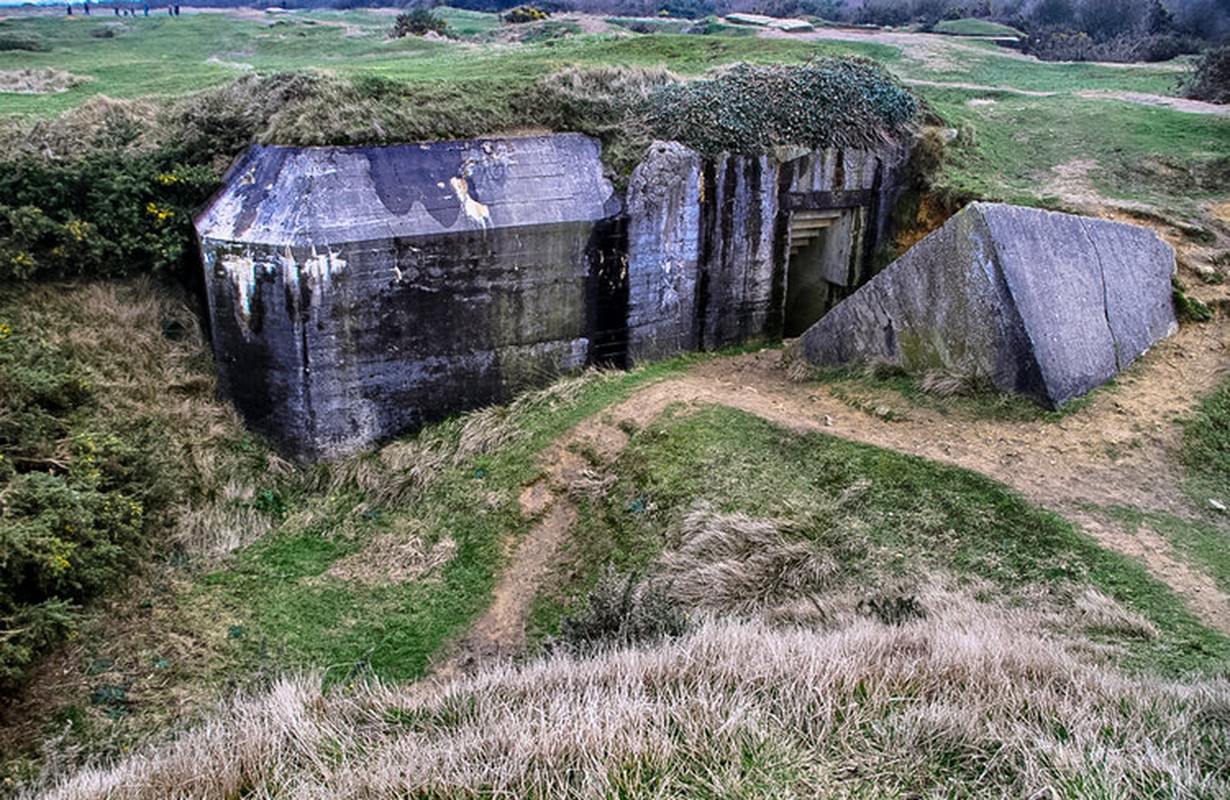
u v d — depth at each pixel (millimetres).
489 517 10445
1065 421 9711
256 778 5391
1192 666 6164
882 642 6270
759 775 4863
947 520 8648
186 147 12398
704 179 13195
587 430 11344
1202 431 9359
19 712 7672
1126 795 4465
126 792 5383
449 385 12195
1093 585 7500
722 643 6359
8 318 10969
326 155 11312
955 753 4996
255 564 10086
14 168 11500
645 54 18281
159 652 8641
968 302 10320
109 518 9023
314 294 11016
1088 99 17844
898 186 14672
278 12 43438
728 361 13594
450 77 13555
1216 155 14352
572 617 8062
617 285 12922
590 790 4766
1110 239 11086
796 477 9719
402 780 5016
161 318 12070
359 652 8859
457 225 11625
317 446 11609
